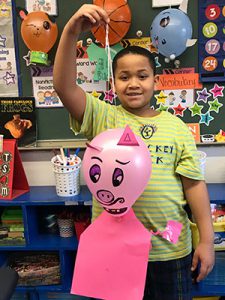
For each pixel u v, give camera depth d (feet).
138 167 2.35
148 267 3.09
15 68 5.02
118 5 4.37
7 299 2.22
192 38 4.75
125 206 2.45
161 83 4.91
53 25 4.67
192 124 5.03
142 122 3.02
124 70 2.86
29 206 4.68
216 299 4.83
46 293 4.97
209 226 3.03
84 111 2.92
